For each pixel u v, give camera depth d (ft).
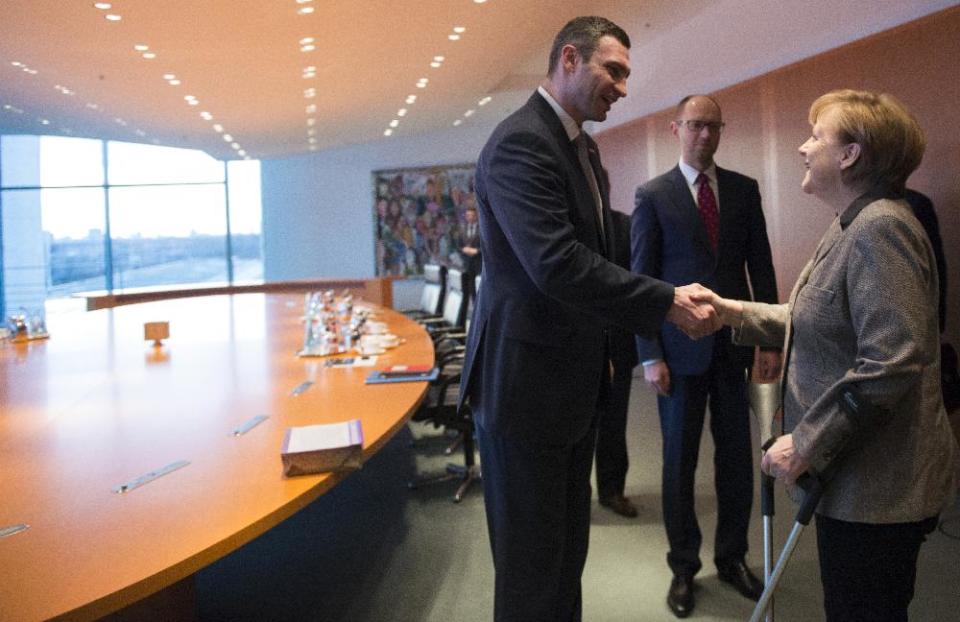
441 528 11.00
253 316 18.85
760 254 8.46
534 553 5.26
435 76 25.98
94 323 18.49
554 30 21.81
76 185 43.47
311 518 11.62
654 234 8.48
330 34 19.44
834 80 15.67
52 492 5.37
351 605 8.68
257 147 39.40
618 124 27.07
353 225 44.04
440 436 16.38
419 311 23.71
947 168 12.71
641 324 4.91
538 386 5.14
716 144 8.27
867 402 4.20
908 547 4.49
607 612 8.22
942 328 11.39
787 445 4.67
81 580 3.93
